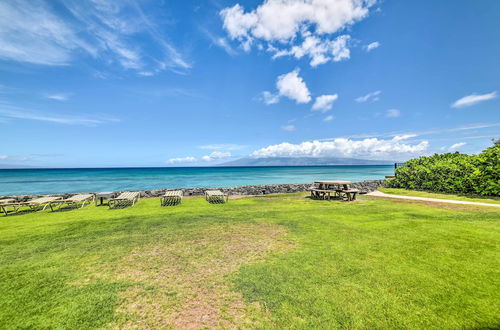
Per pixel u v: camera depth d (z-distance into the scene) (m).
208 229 6.81
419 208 9.50
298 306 3.04
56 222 7.96
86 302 3.22
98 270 4.21
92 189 28.25
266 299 3.22
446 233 6.04
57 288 3.59
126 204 11.95
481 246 5.07
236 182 37.19
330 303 3.08
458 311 2.88
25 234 6.49
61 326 2.74
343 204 11.05
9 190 27.42
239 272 4.04
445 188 13.62
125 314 2.95
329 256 4.65
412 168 16.05
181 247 5.32
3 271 4.18
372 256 4.61
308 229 6.67
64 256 4.86
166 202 12.52
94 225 7.45
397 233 6.12
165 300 3.25
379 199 12.31
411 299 3.14
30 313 2.99
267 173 70.56
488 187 11.52
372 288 3.43
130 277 3.94
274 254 4.82
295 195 15.27
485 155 11.99
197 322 2.78
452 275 3.79
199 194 16.05
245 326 2.69
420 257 4.52
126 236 6.20
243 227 6.99
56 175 65.12
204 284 3.67
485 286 3.45
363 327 2.63
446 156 15.49
